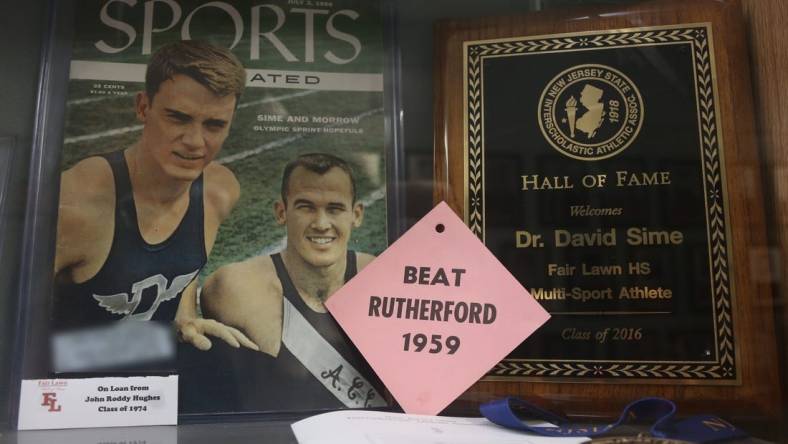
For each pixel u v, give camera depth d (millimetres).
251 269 568
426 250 566
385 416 511
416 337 547
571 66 584
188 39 597
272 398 546
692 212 551
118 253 557
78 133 572
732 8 578
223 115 589
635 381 527
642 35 582
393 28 626
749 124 560
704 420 495
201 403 536
